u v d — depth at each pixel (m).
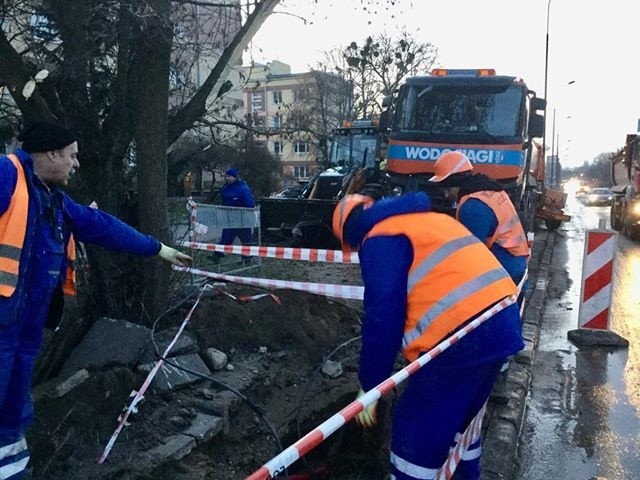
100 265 4.46
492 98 9.69
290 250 5.34
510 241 4.45
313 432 2.13
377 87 33.59
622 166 21.55
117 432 3.30
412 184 9.73
